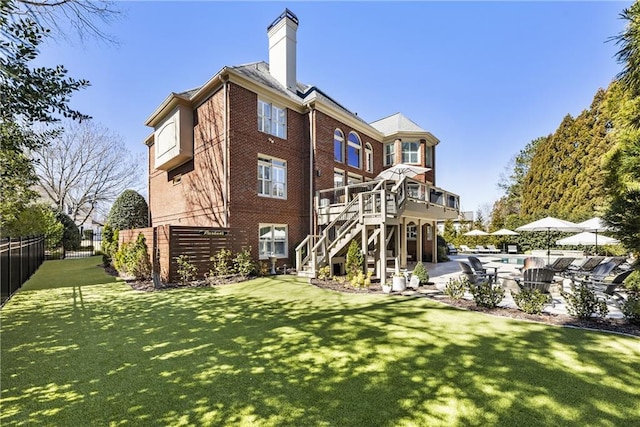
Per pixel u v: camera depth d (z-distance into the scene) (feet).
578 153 75.51
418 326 17.15
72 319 19.12
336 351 13.62
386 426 8.33
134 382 10.95
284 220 44.29
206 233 34.99
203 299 24.72
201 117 43.45
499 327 16.80
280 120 45.52
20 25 11.98
